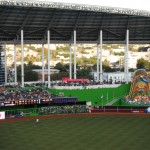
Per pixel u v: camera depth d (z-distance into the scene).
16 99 96.00
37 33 116.50
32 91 105.00
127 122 82.94
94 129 74.75
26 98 98.31
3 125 80.12
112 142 62.88
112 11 108.00
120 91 112.88
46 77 168.88
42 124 81.00
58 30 117.31
